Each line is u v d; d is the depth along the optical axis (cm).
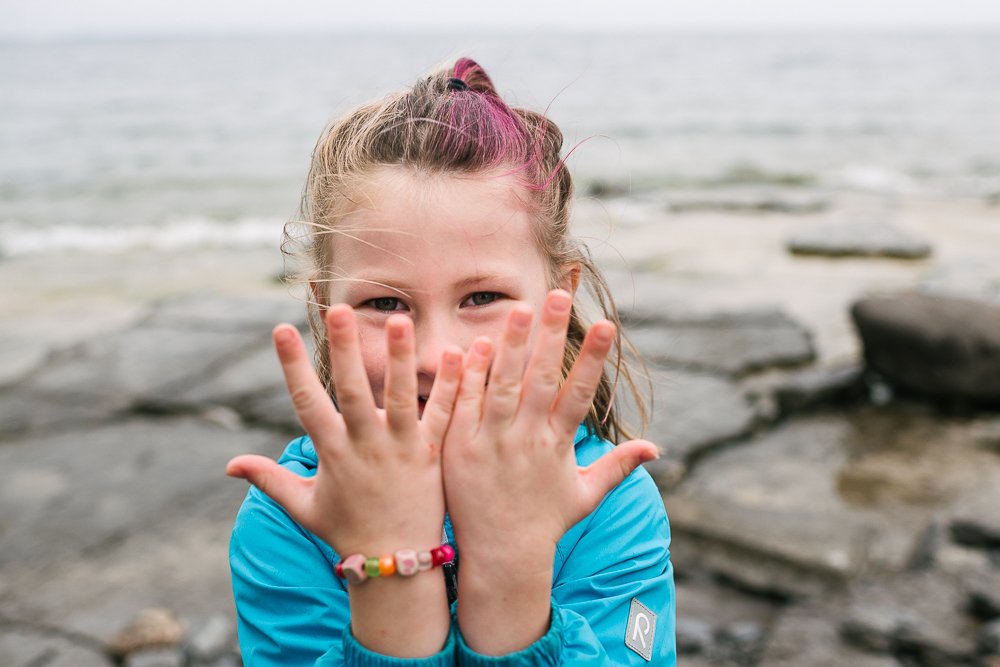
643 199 1711
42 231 1681
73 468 544
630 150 2864
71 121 4172
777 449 541
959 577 386
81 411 630
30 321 997
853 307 643
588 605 124
